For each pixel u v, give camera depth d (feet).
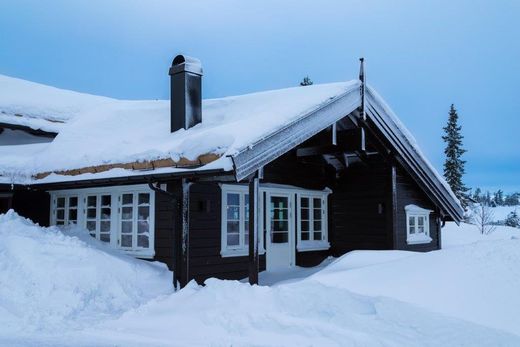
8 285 25.03
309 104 31.40
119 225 35.70
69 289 25.64
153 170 29.91
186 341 19.57
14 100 45.14
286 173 40.37
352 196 43.34
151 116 40.11
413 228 46.37
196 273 32.14
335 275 25.09
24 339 20.02
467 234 79.61
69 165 35.68
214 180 28.53
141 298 27.35
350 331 19.12
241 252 35.32
